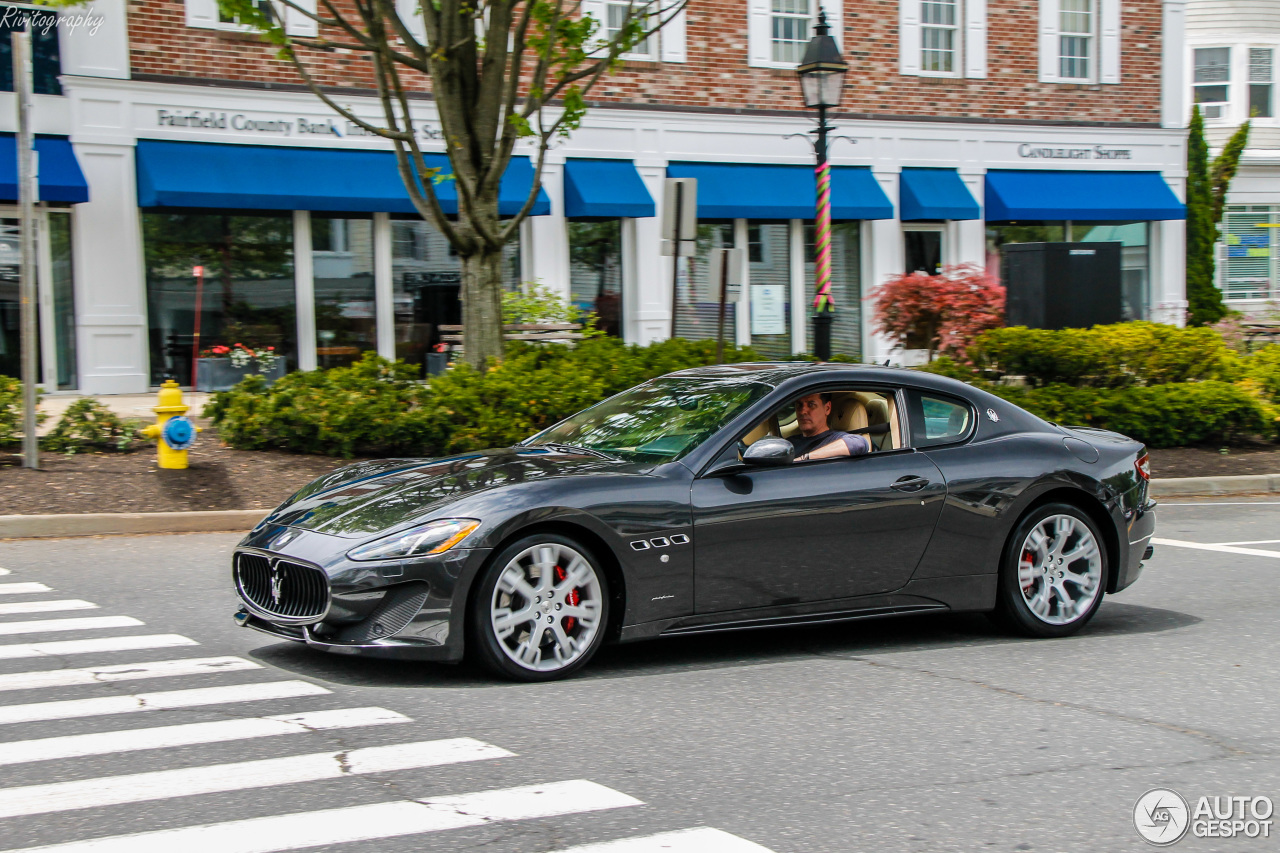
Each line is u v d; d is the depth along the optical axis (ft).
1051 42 77.00
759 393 20.25
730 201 66.90
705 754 14.97
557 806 13.07
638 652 20.36
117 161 54.70
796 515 19.29
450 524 17.38
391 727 15.80
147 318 56.08
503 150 42.55
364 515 18.07
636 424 20.88
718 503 18.79
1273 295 90.43
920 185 72.84
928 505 20.34
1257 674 19.35
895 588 20.29
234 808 12.87
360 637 17.11
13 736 15.31
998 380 50.98
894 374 21.39
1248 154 90.79
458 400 39.73
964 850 12.10
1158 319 80.74
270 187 56.29
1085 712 17.08
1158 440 48.34
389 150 60.23
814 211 69.10
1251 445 49.65
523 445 21.75
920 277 54.44
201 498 34.17
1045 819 12.96
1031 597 21.49
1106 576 22.30
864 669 19.45
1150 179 79.51
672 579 18.52
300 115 58.39
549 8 40.75
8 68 52.70
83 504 32.76
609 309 66.64
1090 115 78.38
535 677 17.97
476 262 43.80
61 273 54.39
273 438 39.01
